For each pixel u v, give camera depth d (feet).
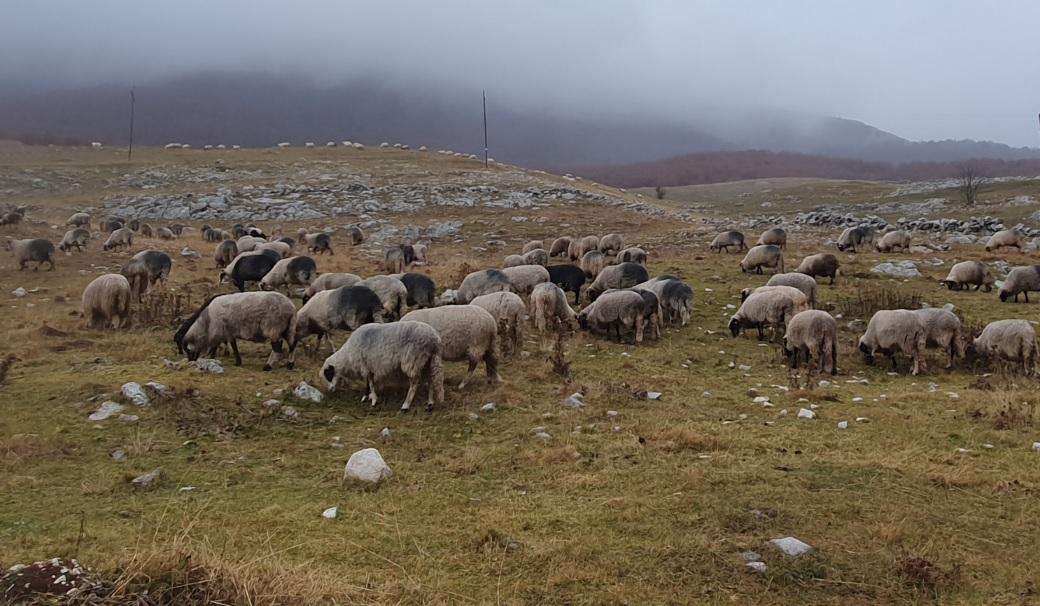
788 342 50.70
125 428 31.76
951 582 19.21
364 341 37.65
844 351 54.44
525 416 36.14
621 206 175.42
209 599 16.47
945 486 26.45
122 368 41.52
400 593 18.16
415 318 41.34
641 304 57.36
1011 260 93.09
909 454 30.12
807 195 300.20
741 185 476.54
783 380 46.11
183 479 26.76
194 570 17.25
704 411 37.86
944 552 21.03
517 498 25.43
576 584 19.02
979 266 76.89
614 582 19.20
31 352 44.88
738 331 60.23
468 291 63.36
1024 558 20.76
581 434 32.91
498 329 50.08
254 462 29.01
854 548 21.24
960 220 152.25
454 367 46.80
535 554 20.70
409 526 22.77
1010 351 48.16
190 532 21.45
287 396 37.50
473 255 111.96
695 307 70.79
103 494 25.03
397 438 32.53
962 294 75.15
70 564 17.17
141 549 19.15
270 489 26.04
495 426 34.65
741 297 71.82
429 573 19.51
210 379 39.81
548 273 71.31
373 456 27.45
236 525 22.36
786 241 112.57
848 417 36.42
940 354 54.03
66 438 30.22
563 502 25.03
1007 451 30.60
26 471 26.89
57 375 39.73
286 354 47.83
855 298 72.13
